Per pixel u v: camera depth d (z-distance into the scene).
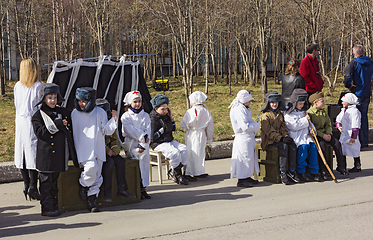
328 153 6.69
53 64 6.46
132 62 7.54
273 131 6.32
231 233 3.99
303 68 7.96
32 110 5.14
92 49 31.08
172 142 6.56
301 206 4.95
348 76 8.55
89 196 4.89
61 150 4.62
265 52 21.12
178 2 17.31
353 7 19.81
